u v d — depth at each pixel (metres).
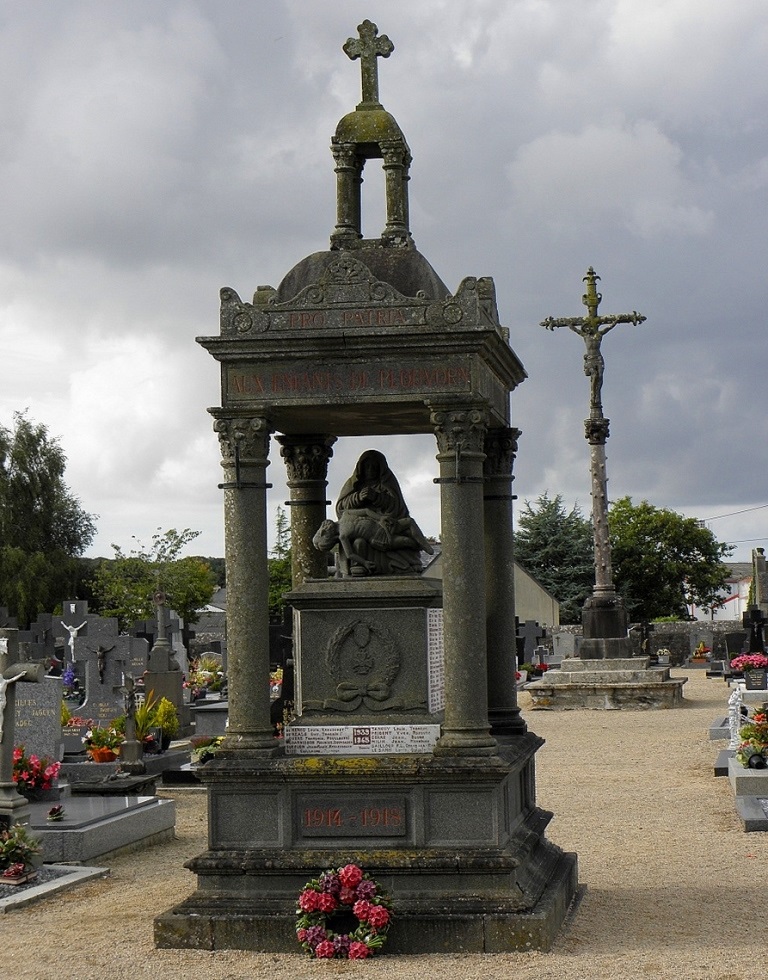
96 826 11.49
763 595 45.75
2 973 8.27
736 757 14.73
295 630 9.22
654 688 26.14
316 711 9.05
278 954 8.39
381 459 9.66
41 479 57.41
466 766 8.59
